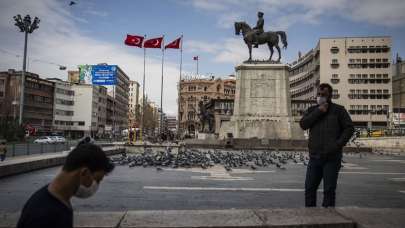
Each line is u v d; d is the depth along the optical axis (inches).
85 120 4399.6
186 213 225.3
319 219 213.2
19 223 100.0
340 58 3843.5
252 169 783.1
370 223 208.5
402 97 4084.6
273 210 235.5
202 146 1630.2
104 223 201.2
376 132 2524.6
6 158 871.7
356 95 3804.1
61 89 4168.3
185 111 6136.8
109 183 541.0
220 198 427.8
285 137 1638.8
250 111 1684.3
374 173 744.3
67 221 102.6
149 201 402.6
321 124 267.4
